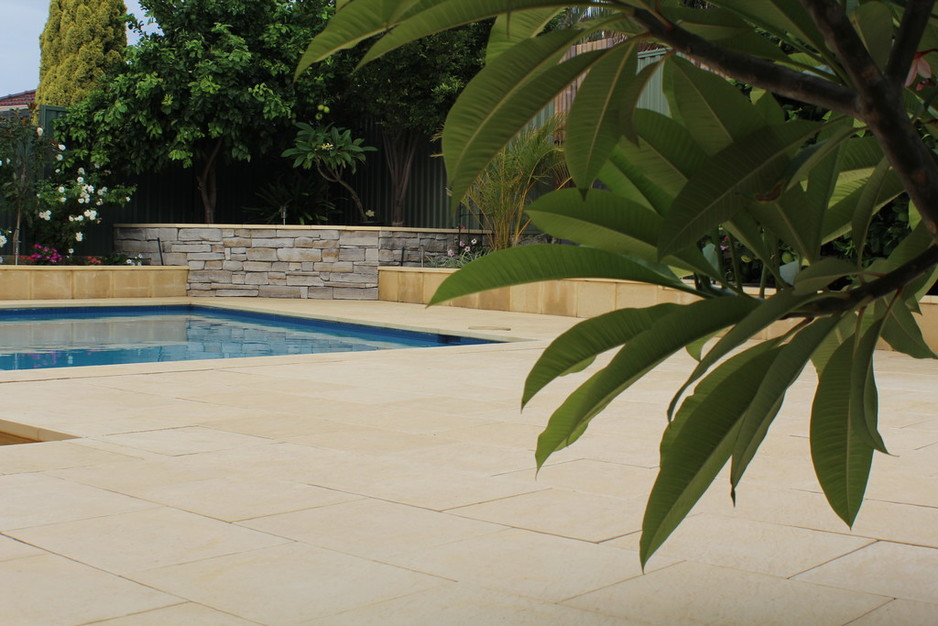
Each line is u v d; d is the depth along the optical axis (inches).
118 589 83.2
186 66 548.1
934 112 51.5
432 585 85.8
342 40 44.1
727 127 48.0
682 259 53.2
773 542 100.8
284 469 132.8
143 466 133.0
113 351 341.1
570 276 53.4
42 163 540.7
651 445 152.7
